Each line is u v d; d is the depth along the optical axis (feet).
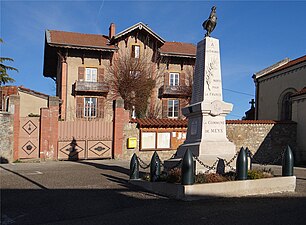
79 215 21.04
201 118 33.17
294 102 71.61
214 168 30.48
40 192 27.78
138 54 105.29
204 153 31.53
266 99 90.94
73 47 96.94
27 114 87.56
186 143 34.88
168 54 105.50
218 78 34.55
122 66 99.19
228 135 67.62
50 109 59.47
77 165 51.11
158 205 22.93
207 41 34.65
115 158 61.98
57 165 51.03
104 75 101.81
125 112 63.41
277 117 85.20
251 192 26.43
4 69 116.37
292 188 28.35
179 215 20.17
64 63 99.09
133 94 96.43
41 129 58.49
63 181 33.53
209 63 34.35
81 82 98.27
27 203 24.03
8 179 34.86
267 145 69.36
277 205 22.44
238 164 26.99
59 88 105.50
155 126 64.18
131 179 32.48
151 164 29.25
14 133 56.65
